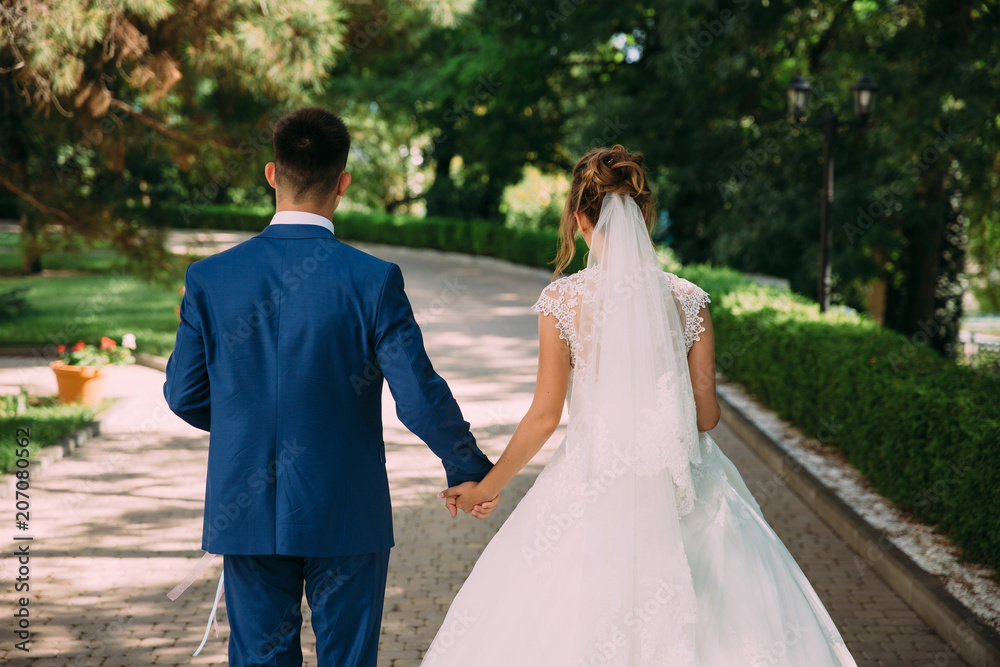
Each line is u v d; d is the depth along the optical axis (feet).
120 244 36.76
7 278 66.64
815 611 8.02
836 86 49.67
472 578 8.32
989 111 40.52
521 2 63.31
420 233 96.68
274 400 6.93
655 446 7.43
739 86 53.26
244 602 7.20
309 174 7.23
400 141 112.27
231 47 28.55
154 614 12.70
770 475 20.80
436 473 20.61
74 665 11.04
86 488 19.17
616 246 7.61
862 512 16.96
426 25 45.27
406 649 11.66
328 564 7.13
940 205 50.72
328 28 29.48
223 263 7.13
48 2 23.35
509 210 104.68
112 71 27.96
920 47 43.60
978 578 13.44
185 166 33.65
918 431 15.94
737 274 40.14
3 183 34.99
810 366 23.09
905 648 11.79
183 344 7.11
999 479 12.92
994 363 19.29
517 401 29.01
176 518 17.19
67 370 26.71
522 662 7.59
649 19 59.52
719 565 7.63
